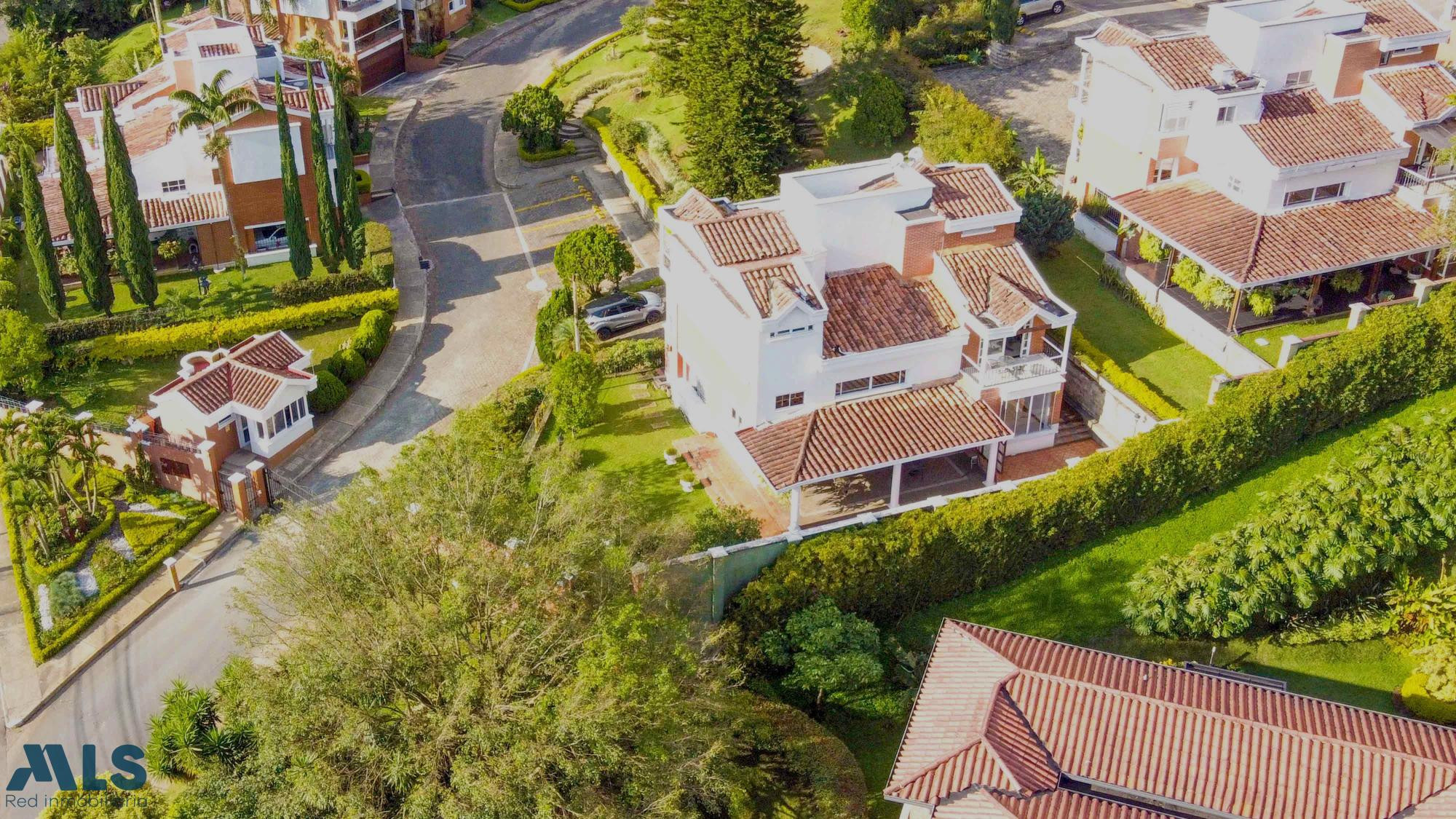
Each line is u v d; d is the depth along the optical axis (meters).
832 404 51.56
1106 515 48.19
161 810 41.25
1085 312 59.84
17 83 94.75
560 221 78.75
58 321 67.81
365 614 39.19
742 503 52.41
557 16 105.75
